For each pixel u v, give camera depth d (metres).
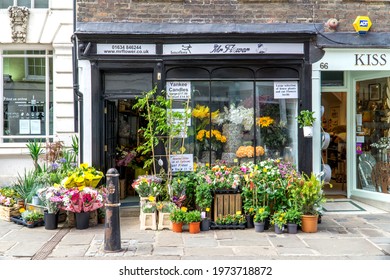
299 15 9.41
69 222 8.34
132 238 7.57
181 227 7.97
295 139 9.46
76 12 9.41
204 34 9.08
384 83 10.03
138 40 9.16
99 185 9.29
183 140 9.20
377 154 10.21
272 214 8.30
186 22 9.30
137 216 9.34
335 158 12.63
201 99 9.41
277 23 9.35
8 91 11.22
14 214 8.83
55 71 11.12
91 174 8.62
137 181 8.51
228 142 9.46
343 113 11.94
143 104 8.74
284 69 9.39
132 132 10.83
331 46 9.25
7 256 6.59
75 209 8.10
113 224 6.80
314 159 9.34
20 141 11.21
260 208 8.06
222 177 8.31
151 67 9.24
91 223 8.45
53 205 8.16
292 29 9.33
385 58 9.41
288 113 9.48
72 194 8.04
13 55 11.17
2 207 8.91
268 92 9.42
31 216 8.29
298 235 7.80
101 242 7.32
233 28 9.26
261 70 9.39
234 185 8.17
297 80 9.38
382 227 8.33
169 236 7.71
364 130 10.53
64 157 10.23
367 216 9.23
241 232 8.00
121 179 10.48
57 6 10.98
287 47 9.27
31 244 7.21
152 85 9.35
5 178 10.95
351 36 9.35
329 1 9.43
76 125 10.24
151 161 9.00
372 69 9.39
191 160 9.39
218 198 8.29
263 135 9.47
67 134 11.05
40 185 8.97
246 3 9.36
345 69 9.37
